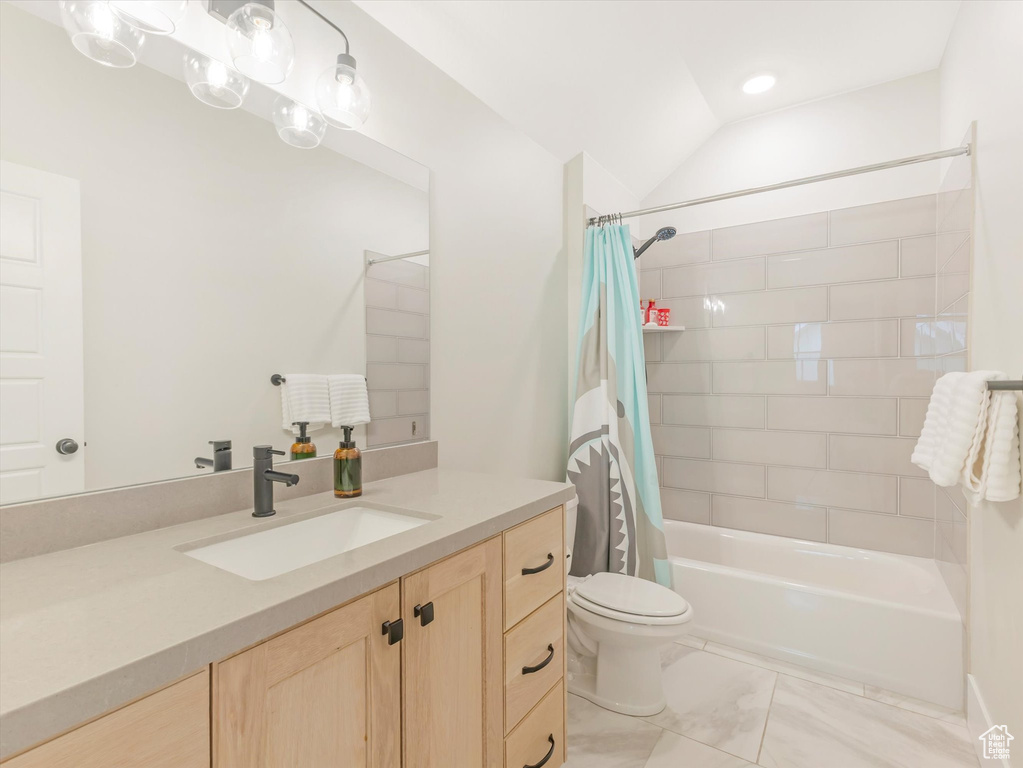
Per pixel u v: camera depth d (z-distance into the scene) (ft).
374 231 4.96
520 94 6.53
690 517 9.50
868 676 6.24
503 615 3.85
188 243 3.62
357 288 4.82
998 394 4.00
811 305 8.42
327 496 4.35
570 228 8.12
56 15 3.00
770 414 8.77
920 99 7.63
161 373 3.48
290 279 4.28
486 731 3.67
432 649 3.20
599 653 6.03
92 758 1.74
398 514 3.95
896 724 5.52
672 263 9.64
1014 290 4.20
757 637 6.96
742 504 9.02
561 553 4.65
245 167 3.96
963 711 5.71
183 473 3.59
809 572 8.09
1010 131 4.31
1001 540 4.46
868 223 7.98
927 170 7.56
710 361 9.30
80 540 3.07
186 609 2.22
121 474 3.28
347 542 4.04
